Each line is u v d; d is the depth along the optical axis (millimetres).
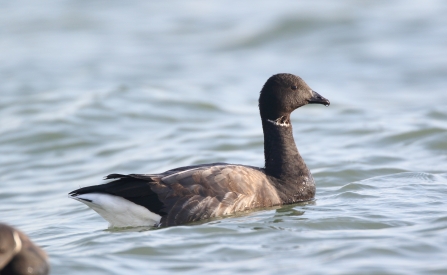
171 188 12883
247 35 43188
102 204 12844
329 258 10289
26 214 15586
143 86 29266
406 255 10297
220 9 49531
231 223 12391
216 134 22375
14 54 39656
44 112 25453
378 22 44344
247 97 29625
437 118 23109
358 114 25234
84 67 36125
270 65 37469
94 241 11789
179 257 10641
